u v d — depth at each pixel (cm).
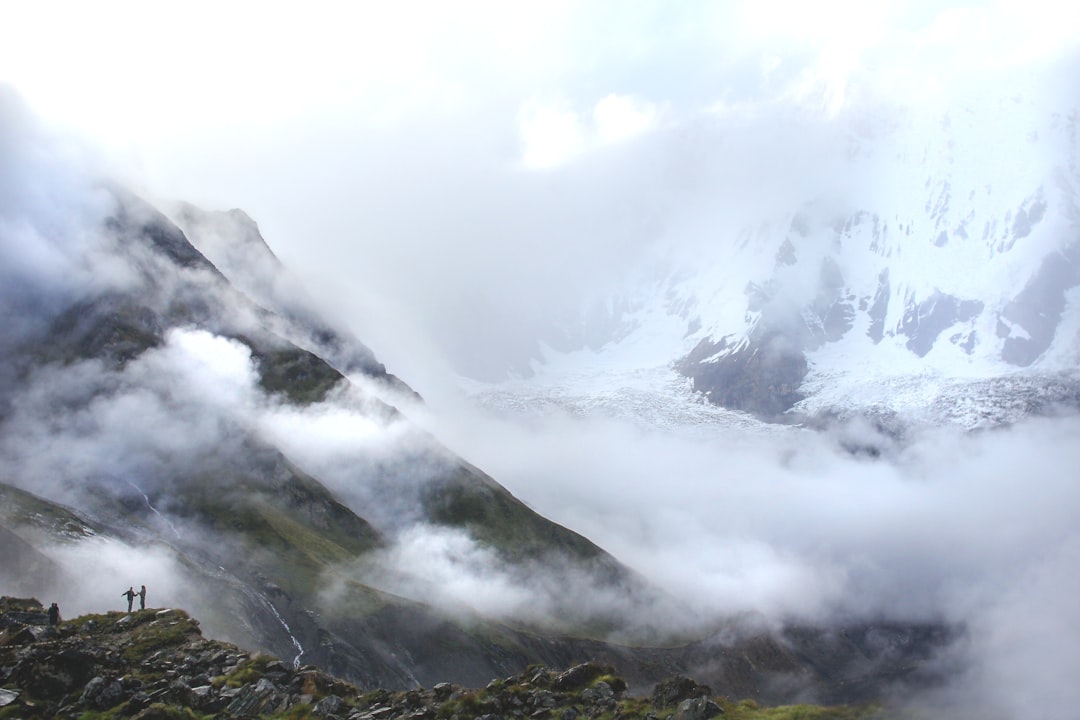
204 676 7669
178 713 6869
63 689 7388
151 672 7719
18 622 8588
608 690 7200
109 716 6925
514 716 7000
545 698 7162
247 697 7300
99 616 8988
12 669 7512
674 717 6638
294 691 7500
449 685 7569
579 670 7538
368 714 7081
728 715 6531
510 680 7656
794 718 6400
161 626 8588
